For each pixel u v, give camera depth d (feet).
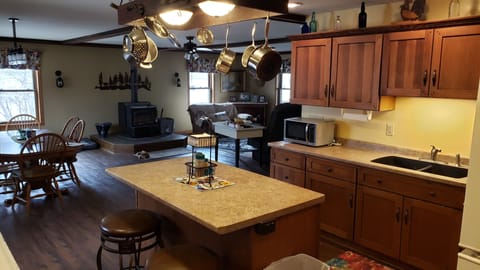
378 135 12.25
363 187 10.78
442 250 9.20
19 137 16.39
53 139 14.64
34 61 24.22
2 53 23.12
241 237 6.75
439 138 10.78
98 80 27.50
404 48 10.39
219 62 9.01
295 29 18.79
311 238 7.52
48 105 25.43
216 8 5.80
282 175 13.26
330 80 12.37
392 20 11.51
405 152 11.56
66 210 14.26
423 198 9.43
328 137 13.11
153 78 30.32
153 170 9.35
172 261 6.43
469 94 9.16
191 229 8.29
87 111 27.30
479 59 8.94
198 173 8.66
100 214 13.89
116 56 28.19
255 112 34.27
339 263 7.11
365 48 11.32
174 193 7.48
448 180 8.84
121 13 7.22
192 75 32.86
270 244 6.79
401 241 10.03
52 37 23.11
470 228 6.01
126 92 29.14
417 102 11.16
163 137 27.22
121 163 21.89
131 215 8.04
